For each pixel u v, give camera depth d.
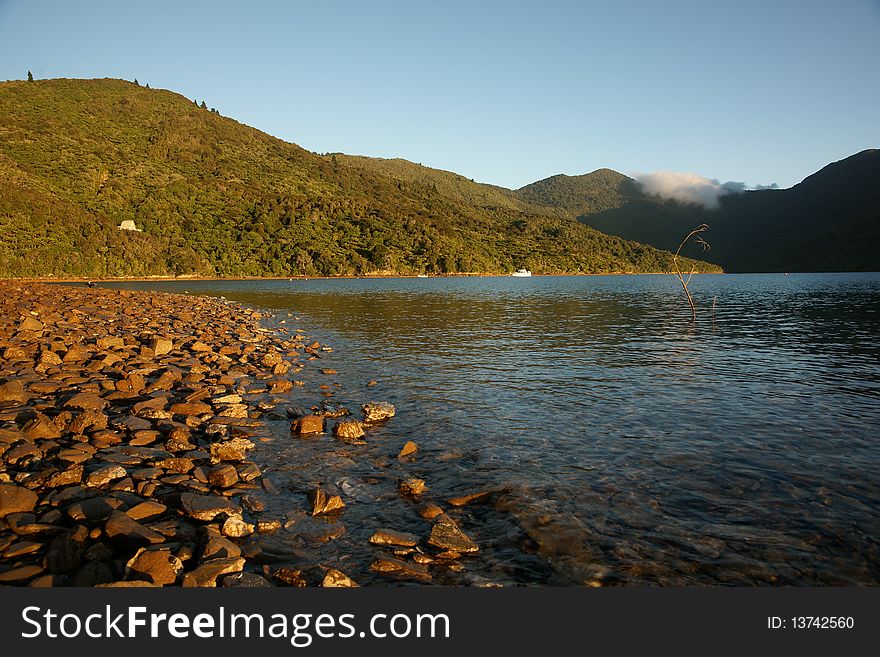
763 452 11.19
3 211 102.31
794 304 58.69
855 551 7.37
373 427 12.96
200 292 80.69
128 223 130.38
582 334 31.81
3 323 24.44
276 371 18.91
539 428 12.91
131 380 15.07
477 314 45.81
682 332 32.72
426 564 7.01
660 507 8.65
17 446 9.86
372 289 96.25
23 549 6.75
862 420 13.50
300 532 7.73
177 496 8.62
